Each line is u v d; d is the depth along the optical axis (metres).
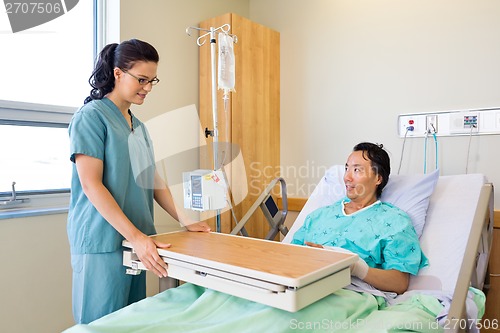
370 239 1.36
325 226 1.50
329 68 2.32
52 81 1.84
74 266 1.29
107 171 1.26
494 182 1.81
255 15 2.64
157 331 0.89
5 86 1.68
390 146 2.11
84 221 1.25
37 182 1.78
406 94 2.05
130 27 1.98
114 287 1.26
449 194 1.60
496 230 1.72
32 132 1.75
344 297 1.02
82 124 1.21
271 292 0.85
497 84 1.79
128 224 1.15
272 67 2.47
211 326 0.89
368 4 2.16
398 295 1.25
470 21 1.85
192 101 2.30
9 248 1.54
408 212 1.54
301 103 2.45
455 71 1.90
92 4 1.99
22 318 1.59
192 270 1.02
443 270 1.34
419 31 2.00
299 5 2.43
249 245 1.15
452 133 1.90
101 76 1.30
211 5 2.41
